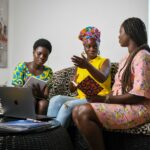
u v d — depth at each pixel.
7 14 3.69
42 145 1.49
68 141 1.69
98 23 3.42
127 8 3.30
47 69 2.85
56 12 3.58
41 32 3.66
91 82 2.17
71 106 2.16
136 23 2.04
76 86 2.30
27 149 1.45
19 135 1.49
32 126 1.57
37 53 2.74
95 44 2.54
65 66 3.58
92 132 1.83
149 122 1.98
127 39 2.08
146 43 2.05
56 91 2.69
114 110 1.88
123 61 2.16
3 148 1.43
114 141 2.10
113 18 3.36
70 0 3.52
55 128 1.67
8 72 3.73
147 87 1.85
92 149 1.83
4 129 1.52
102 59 2.52
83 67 2.19
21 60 3.74
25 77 2.75
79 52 3.51
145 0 3.23
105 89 2.44
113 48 3.37
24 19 3.72
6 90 1.81
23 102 1.74
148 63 1.89
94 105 1.88
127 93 1.89
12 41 3.75
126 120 1.89
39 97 2.42
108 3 3.37
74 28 3.52
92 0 3.43
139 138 2.00
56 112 2.29
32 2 3.68
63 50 3.58
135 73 1.90
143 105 1.92
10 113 1.86
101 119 1.86
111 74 2.56
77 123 1.89
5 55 3.66
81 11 3.48
